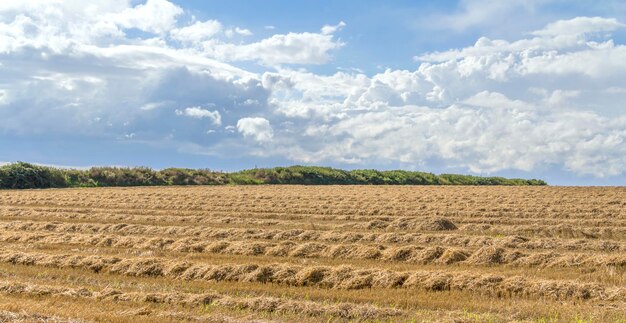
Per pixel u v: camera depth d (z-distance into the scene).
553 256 20.42
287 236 27.45
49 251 23.11
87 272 19.39
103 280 18.34
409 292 16.28
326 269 18.17
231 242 24.20
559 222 32.22
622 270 18.47
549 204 41.00
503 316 13.60
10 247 24.39
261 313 13.93
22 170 65.12
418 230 29.75
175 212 38.06
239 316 13.63
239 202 43.81
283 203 43.00
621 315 13.31
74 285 17.52
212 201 44.75
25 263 20.92
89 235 26.88
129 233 29.73
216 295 15.30
